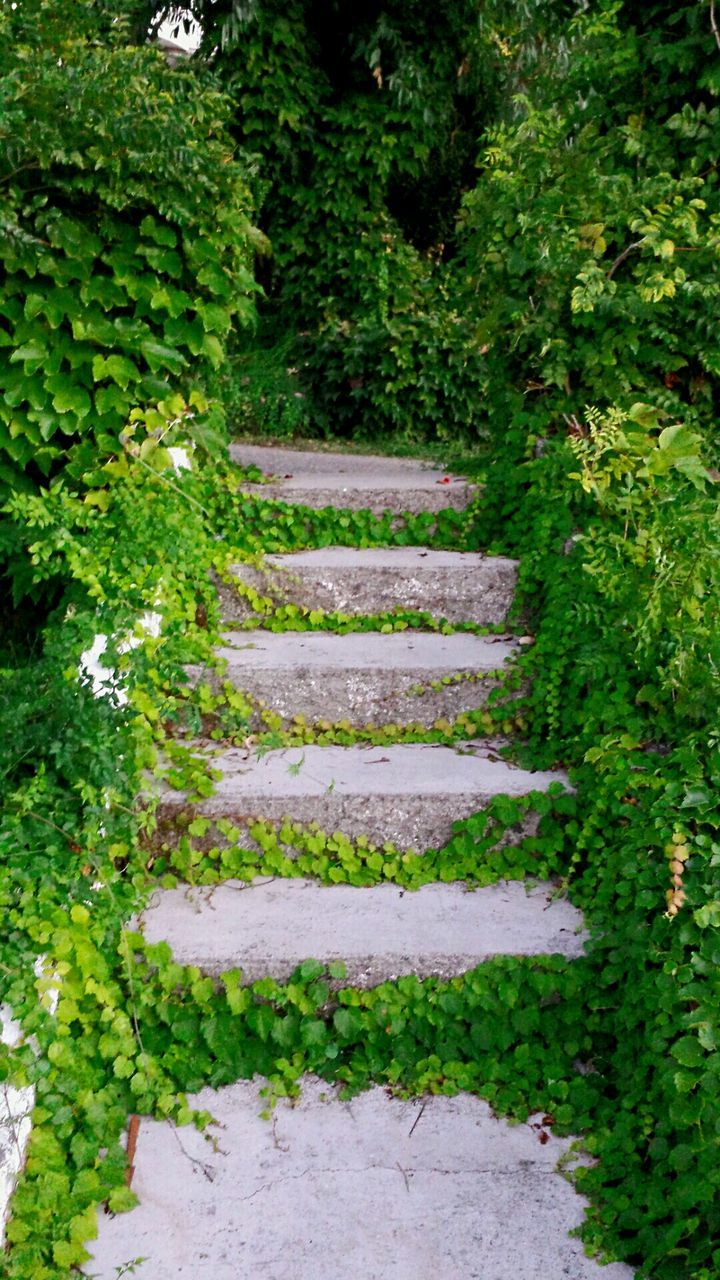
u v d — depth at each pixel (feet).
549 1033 9.58
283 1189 8.21
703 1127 7.73
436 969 9.84
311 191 31.14
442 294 29.01
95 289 13.80
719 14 15.42
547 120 17.03
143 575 12.67
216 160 14.37
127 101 13.39
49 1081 8.40
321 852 11.28
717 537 11.28
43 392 13.75
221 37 29.86
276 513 16.24
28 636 14.34
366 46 30.35
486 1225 7.89
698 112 15.53
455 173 35.40
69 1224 7.67
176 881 10.93
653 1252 7.47
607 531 13.78
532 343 16.90
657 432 16.10
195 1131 8.79
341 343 28.50
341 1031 9.48
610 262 16.19
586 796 11.25
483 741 12.95
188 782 11.47
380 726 13.23
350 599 14.90
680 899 9.01
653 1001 8.75
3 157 13.03
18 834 9.02
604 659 11.91
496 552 15.67
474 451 26.13
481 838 11.36
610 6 15.74
